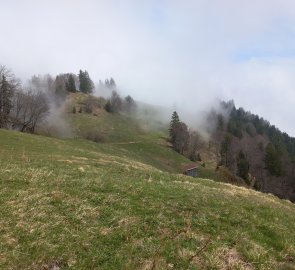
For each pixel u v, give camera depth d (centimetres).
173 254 1481
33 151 4438
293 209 3109
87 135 19062
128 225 1689
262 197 3278
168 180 3234
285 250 1691
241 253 1571
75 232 1595
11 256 1396
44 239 1521
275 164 18025
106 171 3159
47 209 1784
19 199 1895
